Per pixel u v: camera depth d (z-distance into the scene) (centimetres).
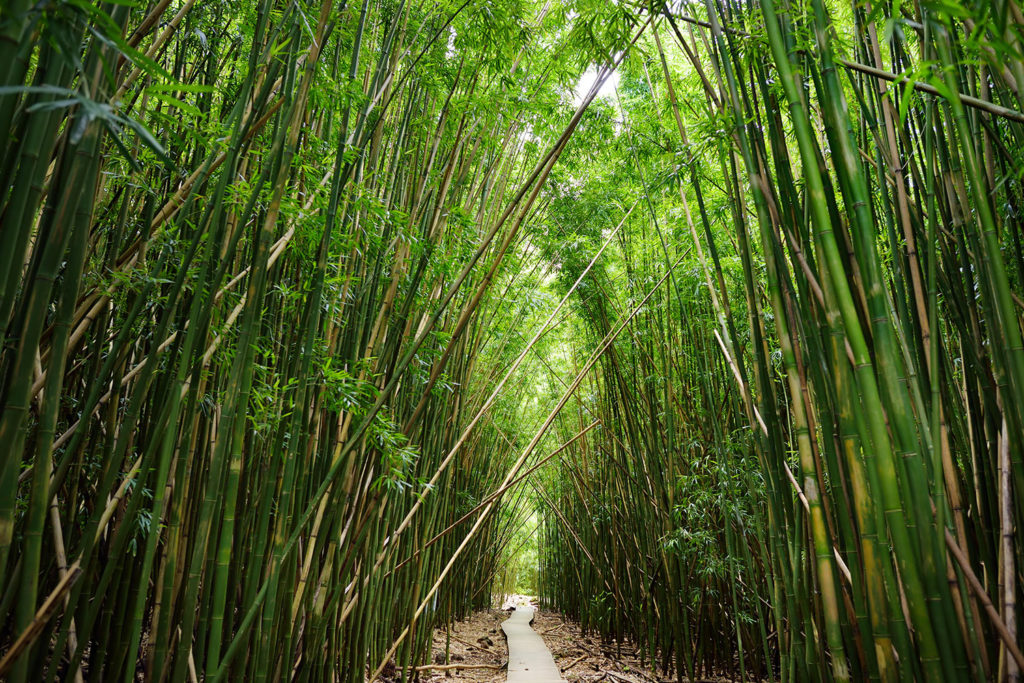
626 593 545
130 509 142
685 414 412
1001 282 127
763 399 184
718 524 391
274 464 183
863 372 122
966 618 129
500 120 335
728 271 345
